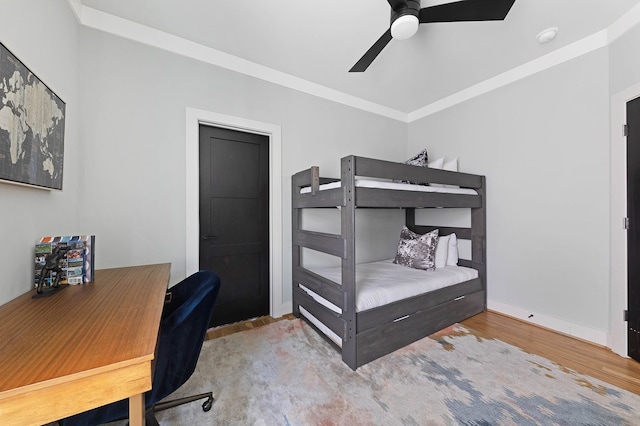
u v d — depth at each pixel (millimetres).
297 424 1271
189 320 1052
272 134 2596
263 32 2033
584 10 1796
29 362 633
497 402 1407
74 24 1688
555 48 2236
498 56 2352
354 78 2752
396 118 3547
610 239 1969
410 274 2477
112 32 1860
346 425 1261
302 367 1743
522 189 2508
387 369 1719
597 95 2041
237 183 2525
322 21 1901
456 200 2492
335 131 3010
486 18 1496
